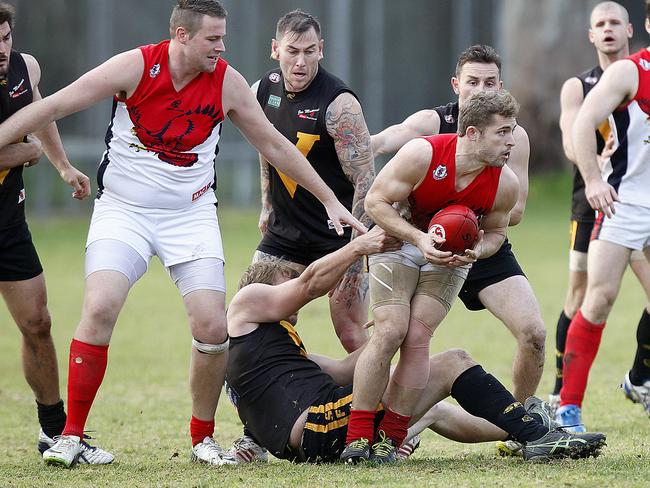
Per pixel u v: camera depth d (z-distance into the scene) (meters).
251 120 20.42
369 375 18.91
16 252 21.42
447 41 99.50
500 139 18.27
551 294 50.78
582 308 25.42
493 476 17.66
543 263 61.97
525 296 21.72
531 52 99.88
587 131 24.77
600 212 25.56
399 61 98.31
